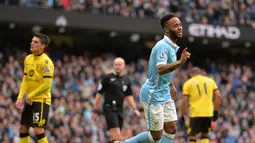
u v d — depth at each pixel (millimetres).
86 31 36031
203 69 40844
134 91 31078
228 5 39906
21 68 30250
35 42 13383
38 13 33781
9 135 23312
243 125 31297
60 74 30938
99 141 25828
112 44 40562
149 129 12039
